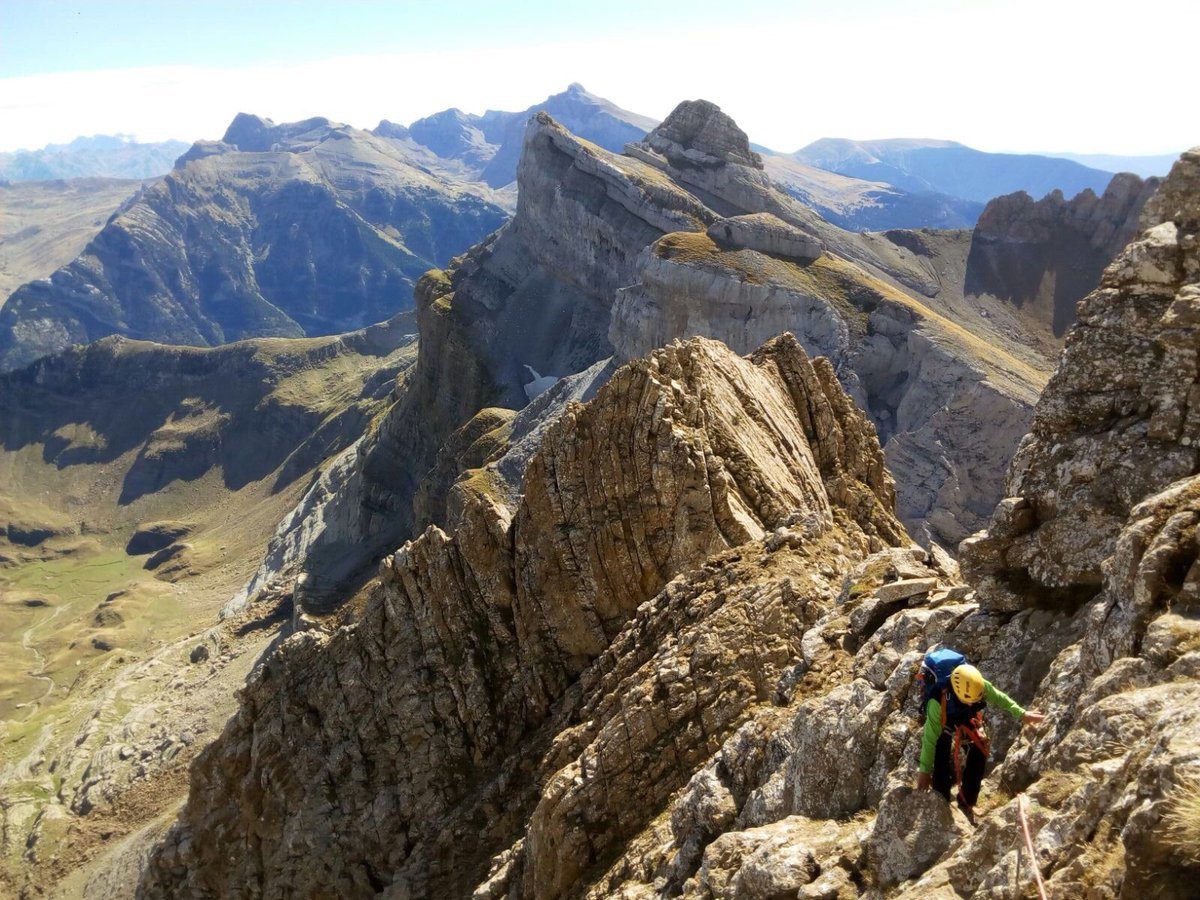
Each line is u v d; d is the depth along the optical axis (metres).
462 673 33.84
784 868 13.10
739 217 148.50
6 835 95.12
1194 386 13.55
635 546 32.75
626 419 34.28
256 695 40.38
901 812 11.92
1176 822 7.90
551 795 23.16
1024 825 9.44
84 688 161.50
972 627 14.89
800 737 15.45
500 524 34.97
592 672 30.09
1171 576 11.32
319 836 33.72
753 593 24.47
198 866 39.47
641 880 18.47
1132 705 10.23
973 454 120.81
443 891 28.59
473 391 174.12
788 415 40.97
